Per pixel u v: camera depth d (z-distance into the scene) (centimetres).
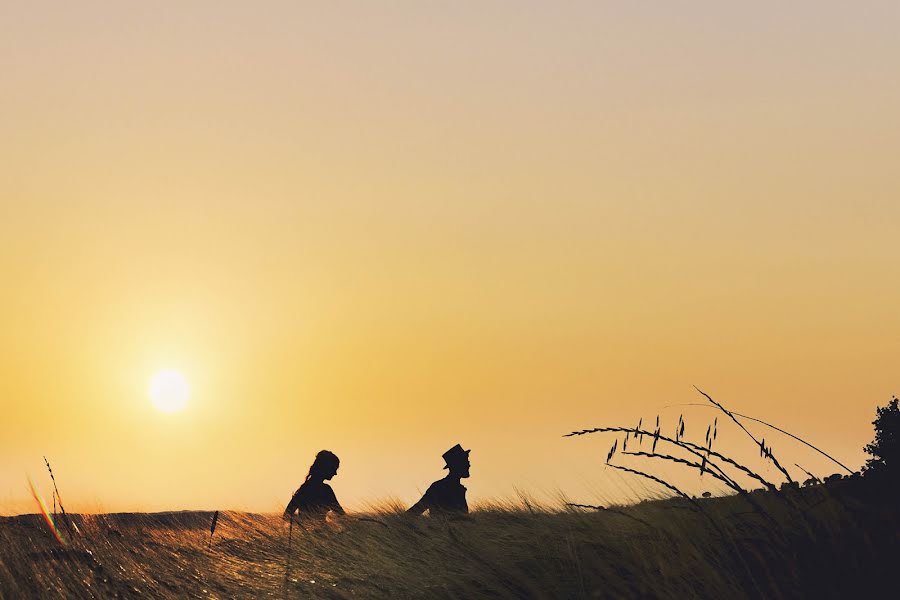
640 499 889
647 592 669
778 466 661
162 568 966
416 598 773
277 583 905
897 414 766
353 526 1130
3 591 789
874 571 620
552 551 781
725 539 688
